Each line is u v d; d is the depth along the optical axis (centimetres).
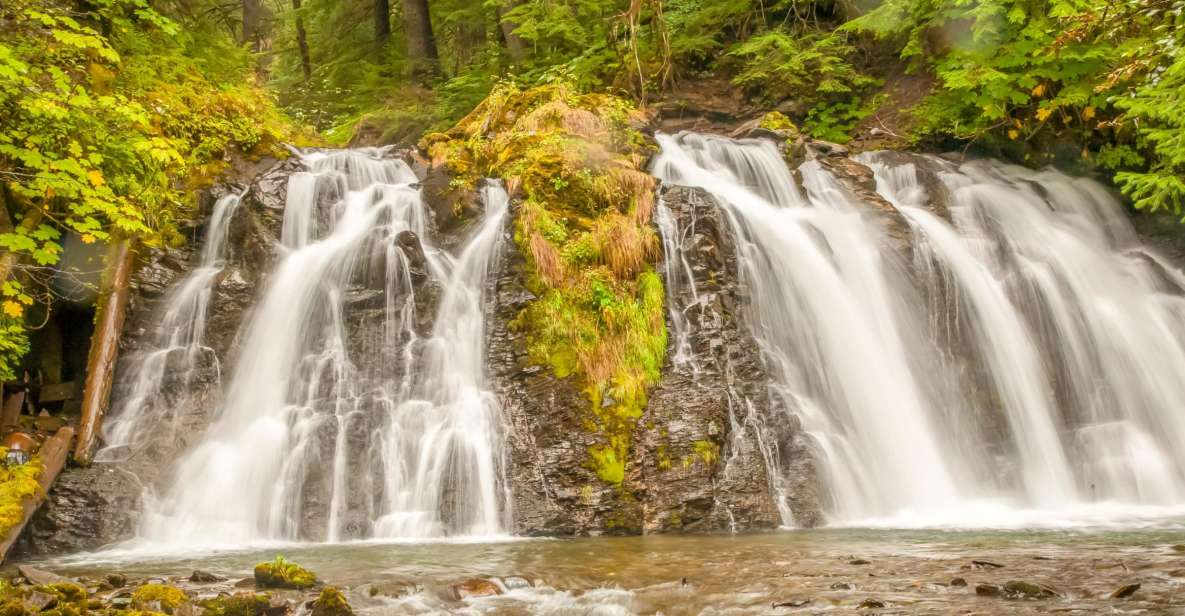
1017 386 1177
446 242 1141
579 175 1117
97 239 1125
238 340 1088
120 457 949
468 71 2200
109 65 1248
